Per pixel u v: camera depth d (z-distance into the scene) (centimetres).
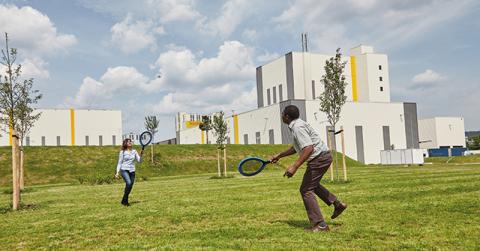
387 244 565
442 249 530
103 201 1335
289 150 734
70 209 1132
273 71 8325
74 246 639
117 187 2166
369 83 8125
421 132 10000
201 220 827
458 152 8944
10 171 3691
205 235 664
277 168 4378
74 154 4309
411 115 7544
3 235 749
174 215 900
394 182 1600
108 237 696
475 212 789
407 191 1203
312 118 6625
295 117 695
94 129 7738
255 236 645
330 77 1995
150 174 4094
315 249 546
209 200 1204
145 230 744
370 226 696
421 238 596
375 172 2742
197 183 2189
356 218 778
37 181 3600
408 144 7444
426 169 3023
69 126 7494
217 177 2756
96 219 902
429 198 1016
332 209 912
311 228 689
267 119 7106
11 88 1772
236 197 1259
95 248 618
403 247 549
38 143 7169
